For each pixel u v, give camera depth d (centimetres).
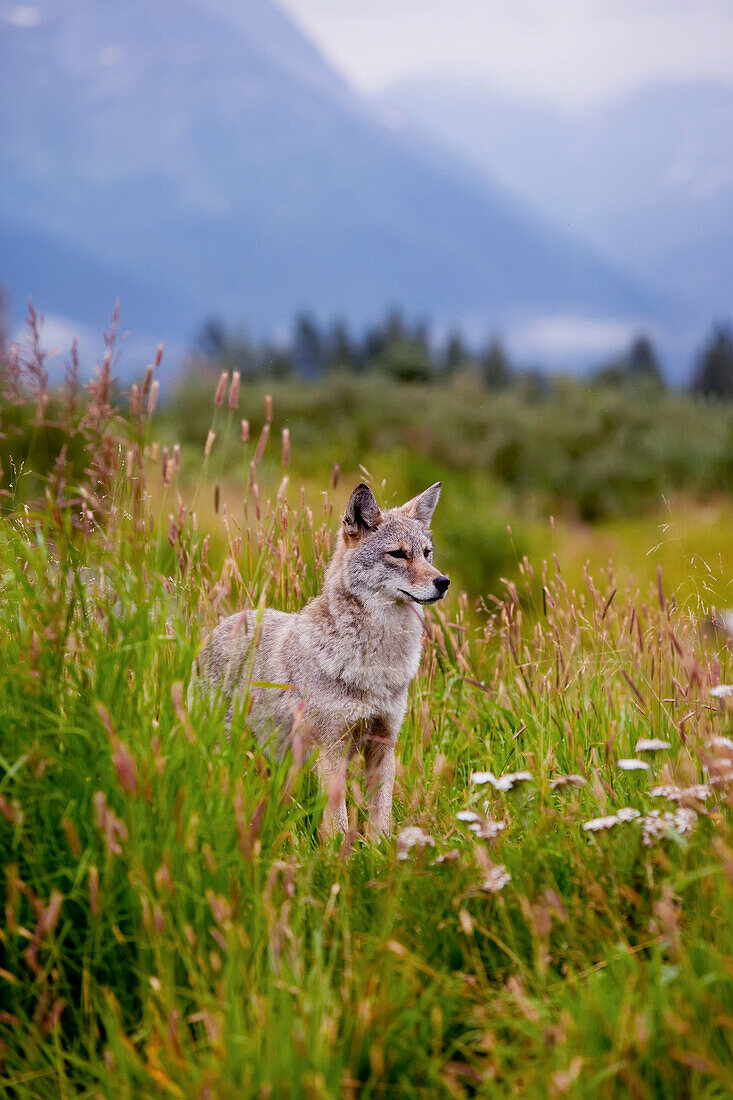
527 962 559
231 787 621
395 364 5978
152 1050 464
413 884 611
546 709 912
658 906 486
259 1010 464
